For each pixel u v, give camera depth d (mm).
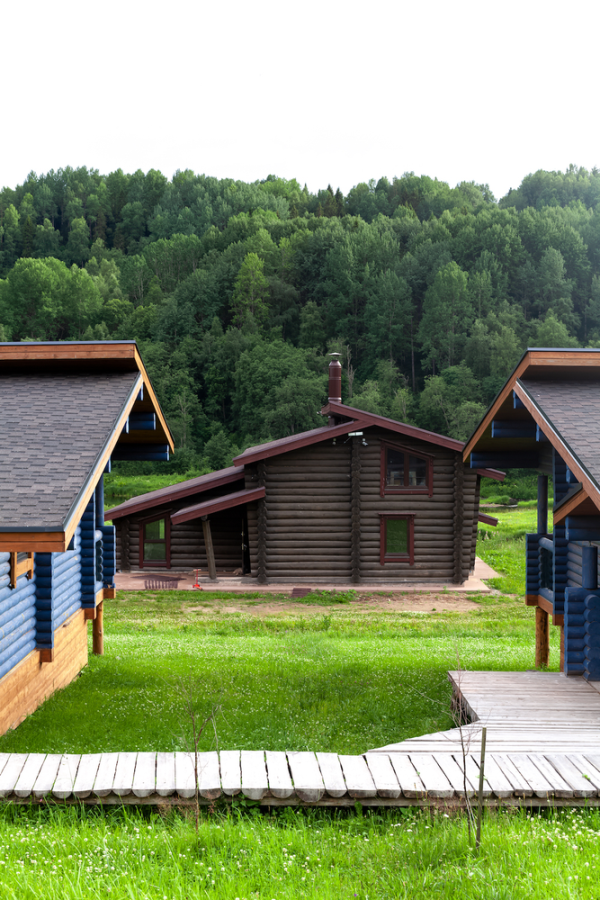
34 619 10164
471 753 6613
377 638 17125
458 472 25938
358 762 6258
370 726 9500
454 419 86312
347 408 25359
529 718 8633
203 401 103812
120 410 9680
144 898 3920
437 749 7160
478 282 110250
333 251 121938
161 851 4762
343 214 183625
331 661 12742
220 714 9500
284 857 4684
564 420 9773
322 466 26016
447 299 106250
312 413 89938
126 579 26094
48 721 9398
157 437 13367
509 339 97688
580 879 4227
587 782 5840
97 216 192125
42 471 7910
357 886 4270
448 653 13961
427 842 4770
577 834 4926
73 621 11938
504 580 26344
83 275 130875
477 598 23562
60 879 4172
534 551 13070
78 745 8320
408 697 10719
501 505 55375
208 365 105500
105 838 4941
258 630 18219
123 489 71188
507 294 116188
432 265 121062
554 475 12023
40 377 11078
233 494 26078
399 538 26156
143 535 27750
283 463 25938
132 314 125500
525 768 6160
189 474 84000
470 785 5750
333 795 5664
